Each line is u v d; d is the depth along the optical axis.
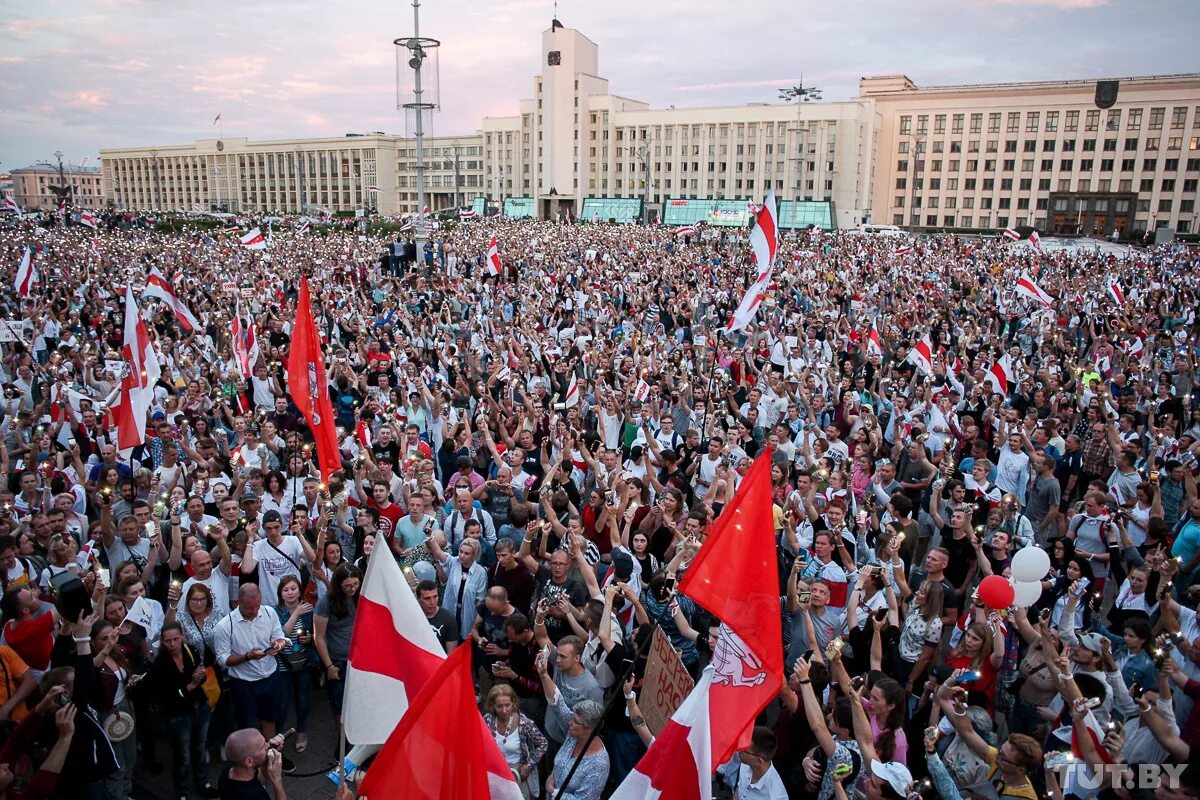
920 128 100.31
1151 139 87.62
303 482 8.71
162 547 7.21
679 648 6.62
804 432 10.19
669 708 5.00
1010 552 7.68
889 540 6.74
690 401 12.35
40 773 4.57
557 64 108.12
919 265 41.38
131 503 7.88
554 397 12.44
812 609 6.20
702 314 23.73
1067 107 91.25
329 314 21.11
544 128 110.94
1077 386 13.99
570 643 5.54
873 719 4.84
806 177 99.50
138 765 6.32
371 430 11.33
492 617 6.45
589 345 17.61
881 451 10.81
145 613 6.16
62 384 11.68
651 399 12.85
